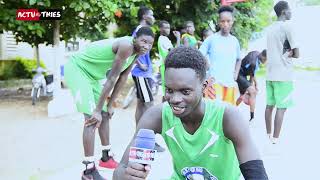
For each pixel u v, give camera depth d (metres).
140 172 1.77
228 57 5.31
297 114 8.07
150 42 4.09
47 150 5.60
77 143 6.00
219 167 2.11
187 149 2.06
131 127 7.09
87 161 3.96
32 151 5.56
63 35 9.92
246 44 13.34
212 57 5.34
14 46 15.39
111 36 11.55
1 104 10.09
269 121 5.52
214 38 5.34
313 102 9.73
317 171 4.49
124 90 12.04
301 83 14.91
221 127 2.01
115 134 6.54
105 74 4.14
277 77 5.30
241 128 1.97
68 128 7.09
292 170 4.53
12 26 8.01
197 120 2.01
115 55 3.91
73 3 7.67
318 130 6.55
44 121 7.77
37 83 10.08
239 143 1.98
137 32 4.07
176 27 10.50
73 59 4.04
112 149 5.54
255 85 6.98
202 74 1.88
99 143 5.87
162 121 2.11
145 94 5.33
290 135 6.20
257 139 5.76
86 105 3.90
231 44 5.33
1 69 14.38
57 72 8.52
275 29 5.31
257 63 6.79
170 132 2.08
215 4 10.34
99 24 10.06
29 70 14.82
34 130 6.94
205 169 2.12
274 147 5.26
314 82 15.27
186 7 10.36
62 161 5.05
